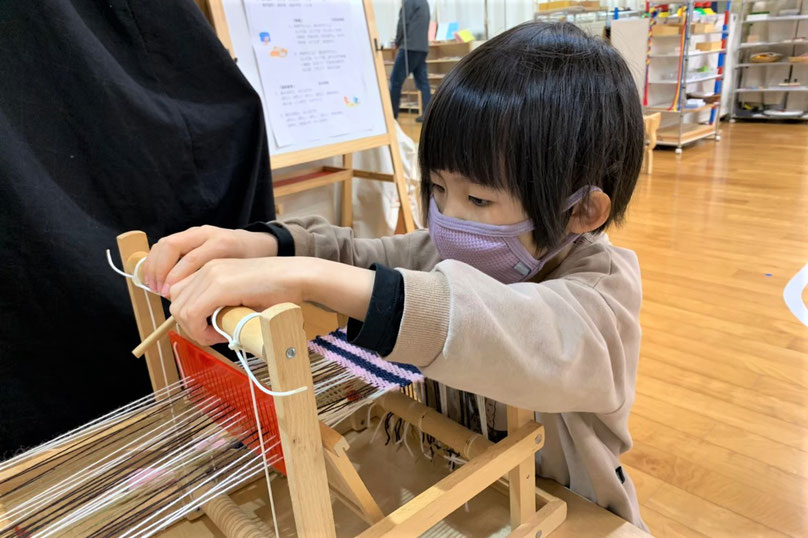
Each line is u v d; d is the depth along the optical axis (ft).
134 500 1.77
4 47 2.83
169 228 3.58
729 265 6.53
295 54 4.83
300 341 1.18
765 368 4.60
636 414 4.13
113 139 3.20
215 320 1.28
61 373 3.20
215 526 2.01
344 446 1.51
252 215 4.07
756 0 14.99
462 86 1.57
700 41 12.75
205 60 3.59
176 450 1.69
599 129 1.55
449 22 7.34
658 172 10.85
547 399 1.52
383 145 5.64
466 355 1.32
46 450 1.87
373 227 6.62
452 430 2.00
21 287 2.95
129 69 3.32
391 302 1.28
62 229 3.02
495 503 2.08
